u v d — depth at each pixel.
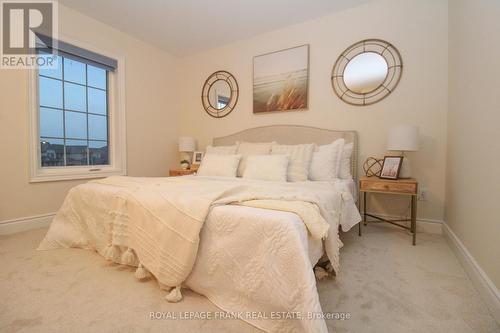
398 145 2.23
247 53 3.48
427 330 1.07
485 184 1.36
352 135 2.73
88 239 1.90
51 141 2.73
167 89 3.91
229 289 1.20
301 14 2.88
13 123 2.37
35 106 2.52
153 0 2.61
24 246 2.00
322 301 1.28
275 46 3.25
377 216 2.68
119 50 3.24
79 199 1.91
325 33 2.92
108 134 3.30
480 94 1.47
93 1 2.62
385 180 2.24
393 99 2.58
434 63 2.41
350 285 1.44
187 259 1.22
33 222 2.50
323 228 1.15
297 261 0.99
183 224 1.26
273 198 1.33
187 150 3.66
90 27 2.92
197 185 1.71
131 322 1.12
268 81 3.29
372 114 2.70
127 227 1.55
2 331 1.05
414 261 1.78
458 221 1.88
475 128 1.54
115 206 1.63
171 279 1.28
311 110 3.04
